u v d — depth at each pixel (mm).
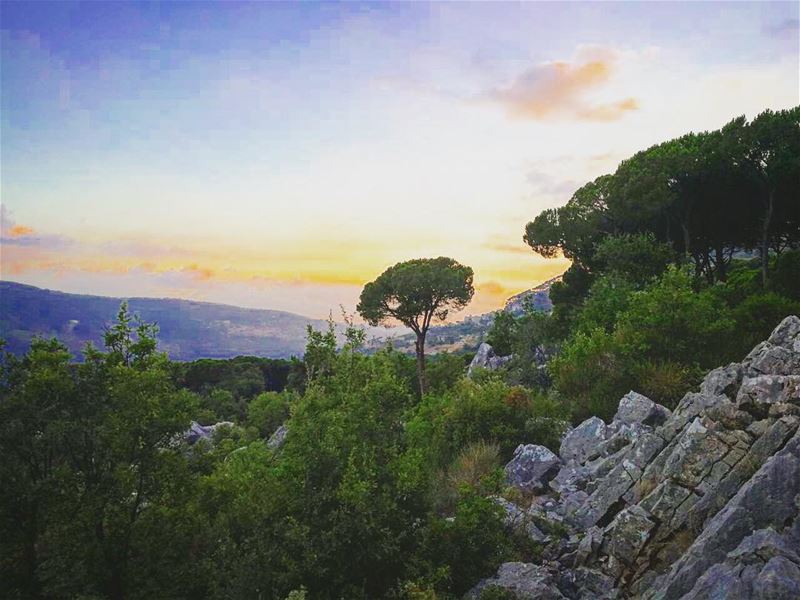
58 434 12312
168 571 12367
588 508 13391
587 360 22484
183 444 14148
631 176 39906
